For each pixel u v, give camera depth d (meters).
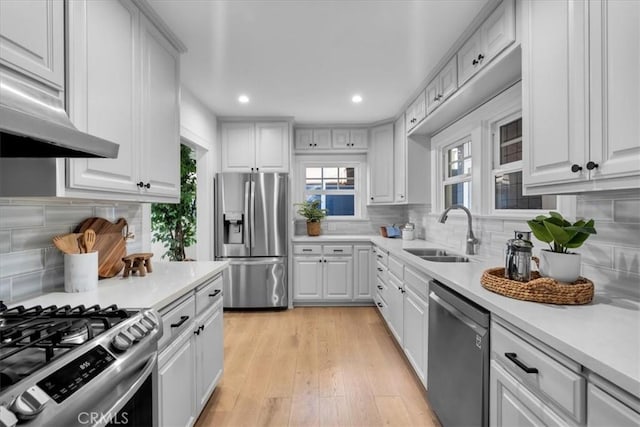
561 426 0.89
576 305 1.17
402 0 1.74
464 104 2.43
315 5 1.79
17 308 1.11
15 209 1.33
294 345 2.90
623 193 1.30
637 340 0.86
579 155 1.11
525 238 1.46
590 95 1.07
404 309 2.49
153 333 1.10
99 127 1.35
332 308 4.01
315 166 4.69
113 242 1.83
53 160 1.18
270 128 3.98
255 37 2.11
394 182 3.98
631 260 1.27
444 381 1.66
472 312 1.36
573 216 1.57
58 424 0.67
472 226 2.63
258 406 2.01
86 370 0.80
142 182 1.68
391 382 2.28
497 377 1.21
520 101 1.99
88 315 1.06
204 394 1.85
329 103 3.45
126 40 1.55
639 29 0.91
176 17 1.88
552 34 1.24
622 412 0.72
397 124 3.88
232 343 2.95
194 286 1.66
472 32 1.99
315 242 4.02
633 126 0.93
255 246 3.85
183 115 2.95
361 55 2.37
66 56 1.19
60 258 1.55
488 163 2.45
